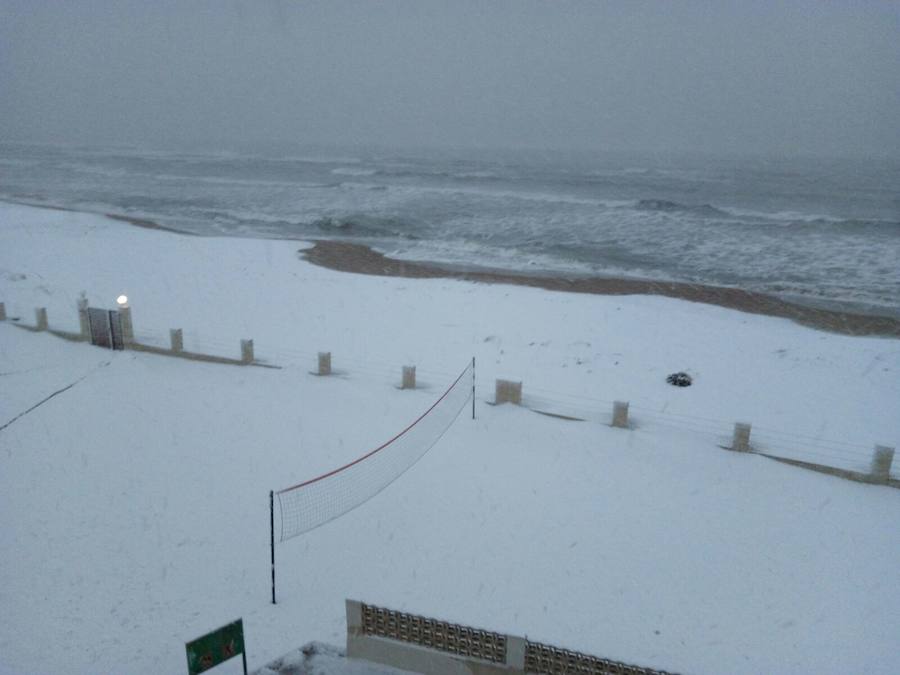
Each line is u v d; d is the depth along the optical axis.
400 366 17.08
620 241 34.66
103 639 7.94
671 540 10.19
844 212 44.69
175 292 23.83
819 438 13.56
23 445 12.94
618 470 12.17
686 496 11.38
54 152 112.88
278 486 11.55
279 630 8.13
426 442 13.09
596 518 10.73
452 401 14.82
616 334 19.69
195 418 14.12
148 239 32.91
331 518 10.63
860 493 11.48
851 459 12.65
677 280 26.73
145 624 8.22
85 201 48.75
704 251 32.22
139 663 7.55
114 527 10.30
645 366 17.33
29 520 10.45
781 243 33.88
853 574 9.43
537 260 30.38
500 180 66.69
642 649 7.89
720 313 22.00
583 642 7.97
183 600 8.69
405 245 33.62
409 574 9.30
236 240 33.25
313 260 29.36
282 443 13.07
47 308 21.59
